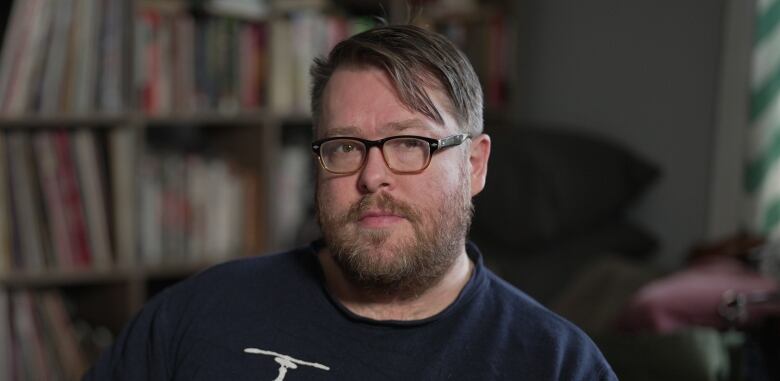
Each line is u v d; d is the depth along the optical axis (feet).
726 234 9.39
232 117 9.23
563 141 9.66
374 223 3.94
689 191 9.78
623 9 10.30
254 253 9.66
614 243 9.37
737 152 9.29
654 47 10.03
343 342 4.10
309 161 10.03
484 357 4.02
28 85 8.14
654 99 10.05
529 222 8.93
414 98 3.98
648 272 8.43
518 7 11.09
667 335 5.64
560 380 3.96
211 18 9.14
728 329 6.16
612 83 10.45
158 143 9.68
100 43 8.43
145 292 9.84
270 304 4.29
